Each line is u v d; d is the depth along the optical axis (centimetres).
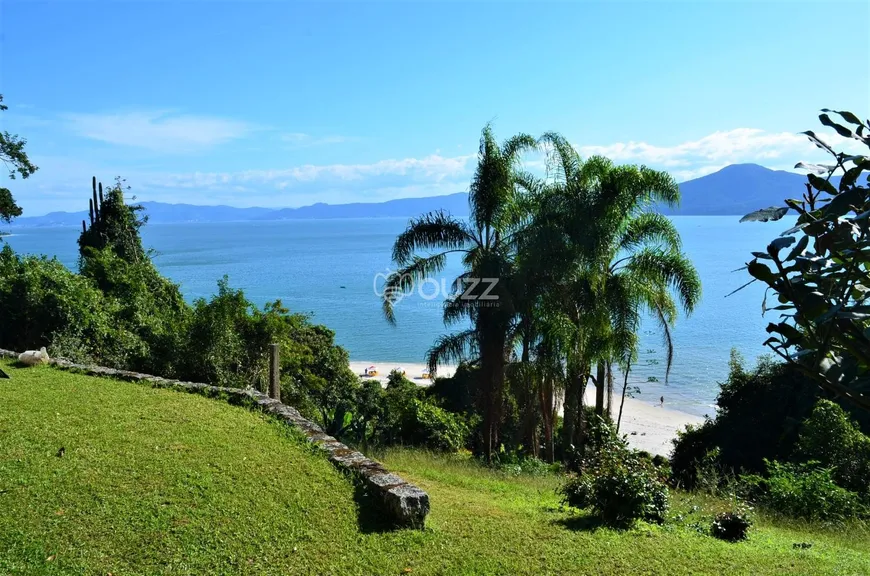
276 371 1241
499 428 1594
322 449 702
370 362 4244
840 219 177
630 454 717
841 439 1087
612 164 1481
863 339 183
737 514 662
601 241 1416
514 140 1518
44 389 874
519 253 1428
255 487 582
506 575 475
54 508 505
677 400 3344
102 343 1435
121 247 2553
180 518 508
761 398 1720
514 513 649
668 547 557
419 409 1413
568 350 1405
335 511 560
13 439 645
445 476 888
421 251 1529
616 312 1495
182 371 1366
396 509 555
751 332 4938
